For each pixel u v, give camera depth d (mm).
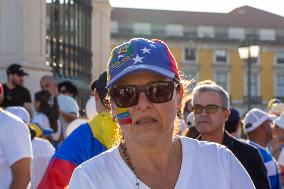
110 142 3920
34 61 11516
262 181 4207
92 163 2547
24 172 4445
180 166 2580
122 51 2498
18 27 11328
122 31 52062
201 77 55219
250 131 6461
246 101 56062
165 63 2492
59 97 9141
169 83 2490
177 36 54531
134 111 2482
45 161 5312
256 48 19125
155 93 2465
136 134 2488
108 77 2553
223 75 55875
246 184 2623
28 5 11461
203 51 55344
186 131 5250
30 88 11180
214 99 4504
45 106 7594
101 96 4059
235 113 5543
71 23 16203
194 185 2539
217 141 4516
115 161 2545
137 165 2545
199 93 4543
